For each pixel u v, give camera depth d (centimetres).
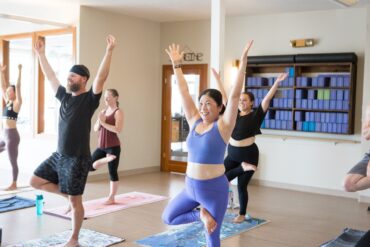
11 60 864
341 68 704
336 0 528
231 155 494
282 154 738
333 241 445
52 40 795
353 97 688
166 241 436
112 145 565
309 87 711
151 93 879
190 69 859
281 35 765
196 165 309
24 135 820
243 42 804
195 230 475
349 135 698
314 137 728
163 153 896
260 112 480
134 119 843
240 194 509
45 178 397
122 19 804
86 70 396
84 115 389
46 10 773
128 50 821
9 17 676
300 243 441
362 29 689
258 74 784
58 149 392
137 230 472
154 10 764
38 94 807
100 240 431
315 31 732
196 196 311
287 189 729
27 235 442
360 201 642
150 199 620
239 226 493
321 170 702
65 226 477
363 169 237
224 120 306
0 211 529
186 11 768
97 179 763
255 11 752
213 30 582
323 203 630
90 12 746
